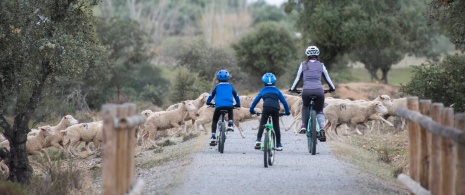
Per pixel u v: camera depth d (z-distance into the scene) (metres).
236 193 27.89
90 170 44.97
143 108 99.56
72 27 42.81
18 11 40.06
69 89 104.56
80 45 42.22
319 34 125.56
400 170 36.59
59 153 52.97
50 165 40.91
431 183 23.31
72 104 103.56
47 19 41.62
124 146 20.89
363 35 120.38
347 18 122.56
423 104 24.84
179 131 57.31
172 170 36.53
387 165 40.72
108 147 19.75
